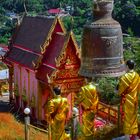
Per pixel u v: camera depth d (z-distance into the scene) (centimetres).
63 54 4081
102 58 1652
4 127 2941
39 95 4306
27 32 4834
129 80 1803
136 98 1833
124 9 15988
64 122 1997
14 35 5050
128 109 1828
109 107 3588
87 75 1670
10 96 4978
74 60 4159
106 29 1633
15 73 4872
